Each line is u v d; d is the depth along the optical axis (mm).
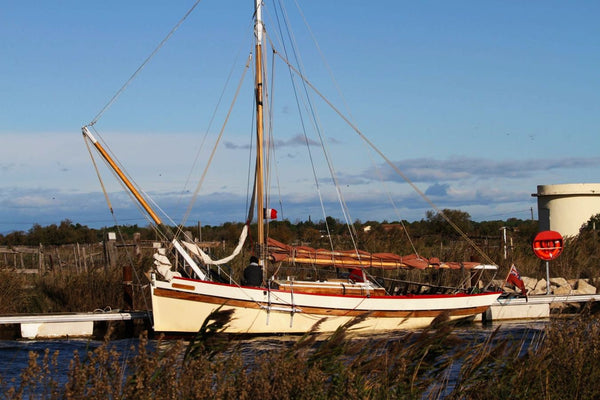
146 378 7156
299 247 20594
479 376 9297
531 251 31875
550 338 9766
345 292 20562
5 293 21328
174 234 21641
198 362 7770
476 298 21750
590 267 29297
